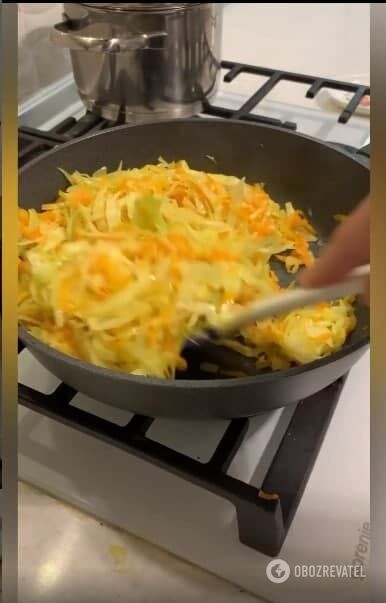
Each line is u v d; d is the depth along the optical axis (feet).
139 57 2.52
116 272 1.83
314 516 1.48
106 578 1.38
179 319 1.77
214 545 1.43
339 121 2.72
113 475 1.56
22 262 1.90
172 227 2.02
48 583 1.36
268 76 3.03
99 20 2.41
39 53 2.90
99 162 2.24
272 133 2.23
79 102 2.98
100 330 1.73
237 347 1.76
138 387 1.32
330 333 1.74
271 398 1.38
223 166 2.35
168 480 1.55
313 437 1.50
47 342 1.71
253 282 1.92
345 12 3.97
